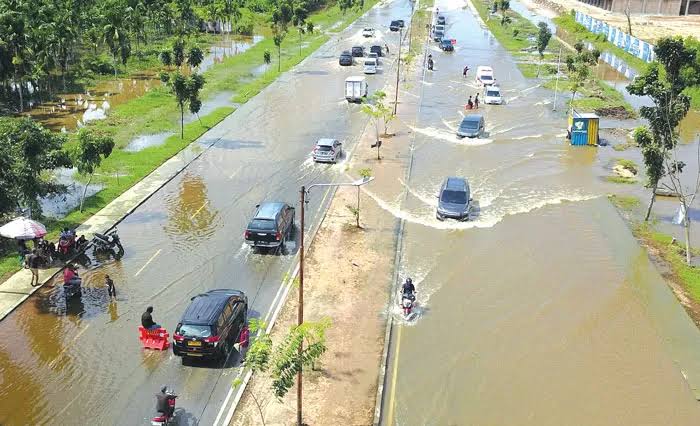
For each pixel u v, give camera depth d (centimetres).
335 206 3716
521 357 2373
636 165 4578
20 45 5678
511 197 3941
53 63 6322
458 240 3331
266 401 2072
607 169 4509
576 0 16350
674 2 12962
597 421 2053
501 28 11388
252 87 6662
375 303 2695
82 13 7800
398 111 5884
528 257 3161
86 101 6034
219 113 5619
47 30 6325
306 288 2792
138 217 3516
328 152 4375
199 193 3869
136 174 4109
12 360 2259
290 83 6906
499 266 3066
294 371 1680
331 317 2572
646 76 3400
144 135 5016
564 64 8194
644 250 3262
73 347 2345
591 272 3028
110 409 2028
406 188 4022
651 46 7962
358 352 2350
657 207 3853
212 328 2194
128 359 2280
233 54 8662
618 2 13275
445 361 2333
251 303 2658
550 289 2864
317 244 3225
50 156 3397
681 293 2862
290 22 10938
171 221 3469
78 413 2008
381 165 4428
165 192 3875
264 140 4944
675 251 3244
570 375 2281
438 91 6744
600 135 5316
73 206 3631
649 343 2486
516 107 6166
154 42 8962
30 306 2623
